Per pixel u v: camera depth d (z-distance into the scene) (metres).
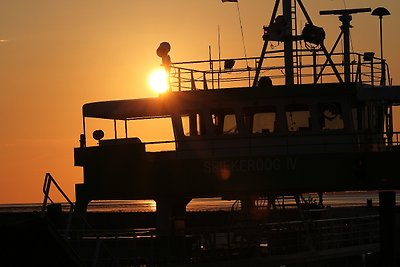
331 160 43.16
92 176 44.94
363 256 48.66
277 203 48.16
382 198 45.66
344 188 43.19
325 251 45.97
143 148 44.62
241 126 44.84
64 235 40.75
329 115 44.38
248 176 43.75
